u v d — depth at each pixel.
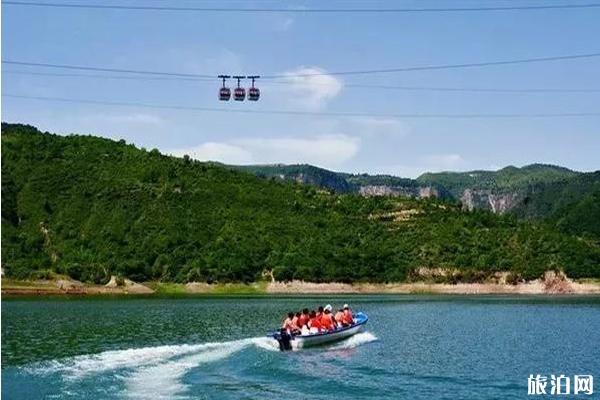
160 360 64.00
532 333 96.38
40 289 198.25
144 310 136.12
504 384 56.69
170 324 106.62
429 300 182.75
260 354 68.69
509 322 114.38
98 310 133.88
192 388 52.12
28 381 53.66
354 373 59.94
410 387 54.75
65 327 99.38
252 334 92.00
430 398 51.03
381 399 50.34
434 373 60.91
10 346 77.06
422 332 96.50
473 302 174.25
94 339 84.94
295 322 73.38
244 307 147.88
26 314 122.38
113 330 96.12
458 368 63.88
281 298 190.12
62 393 49.69
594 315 130.38
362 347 76.88
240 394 50.72
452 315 129.38
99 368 59.38
